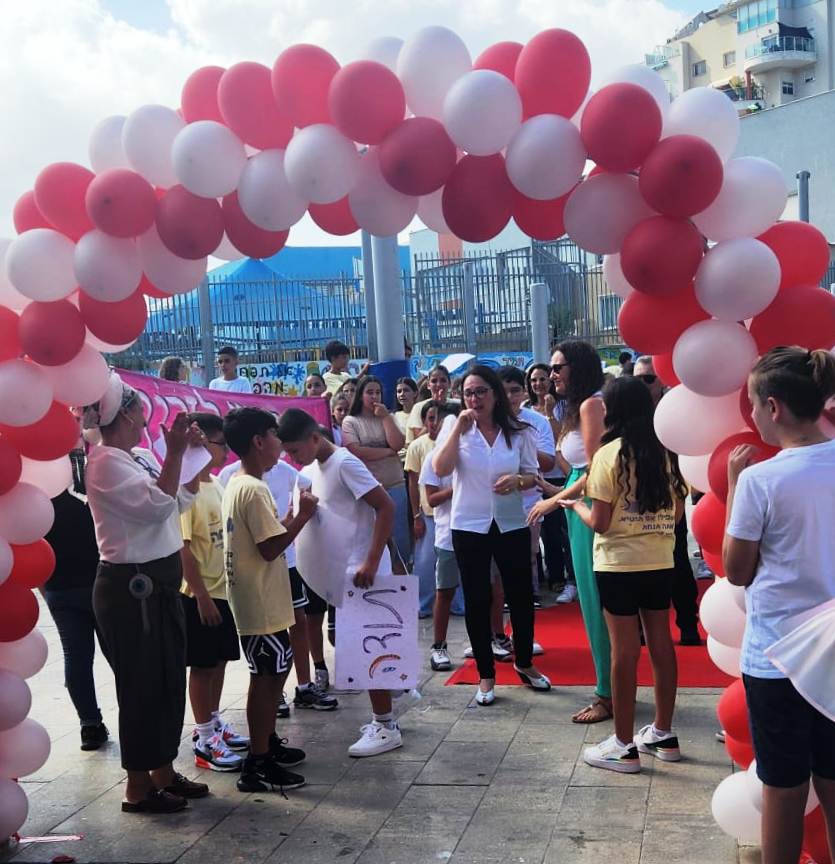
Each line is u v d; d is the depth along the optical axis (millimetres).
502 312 16594
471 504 5410
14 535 4043
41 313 3881
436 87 3398
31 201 4070
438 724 5188
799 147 28875
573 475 5191
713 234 3361
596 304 16969
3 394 3832
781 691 2955
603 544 4395
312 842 3957
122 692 4250
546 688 5613
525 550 5520
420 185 3375
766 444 3324
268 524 4359
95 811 4375
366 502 4855
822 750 2990
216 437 4902
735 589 3447
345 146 3447
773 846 3010
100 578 4258
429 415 7148
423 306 16156
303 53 3424
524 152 3254
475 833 3926
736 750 3604
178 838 4059
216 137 3537
